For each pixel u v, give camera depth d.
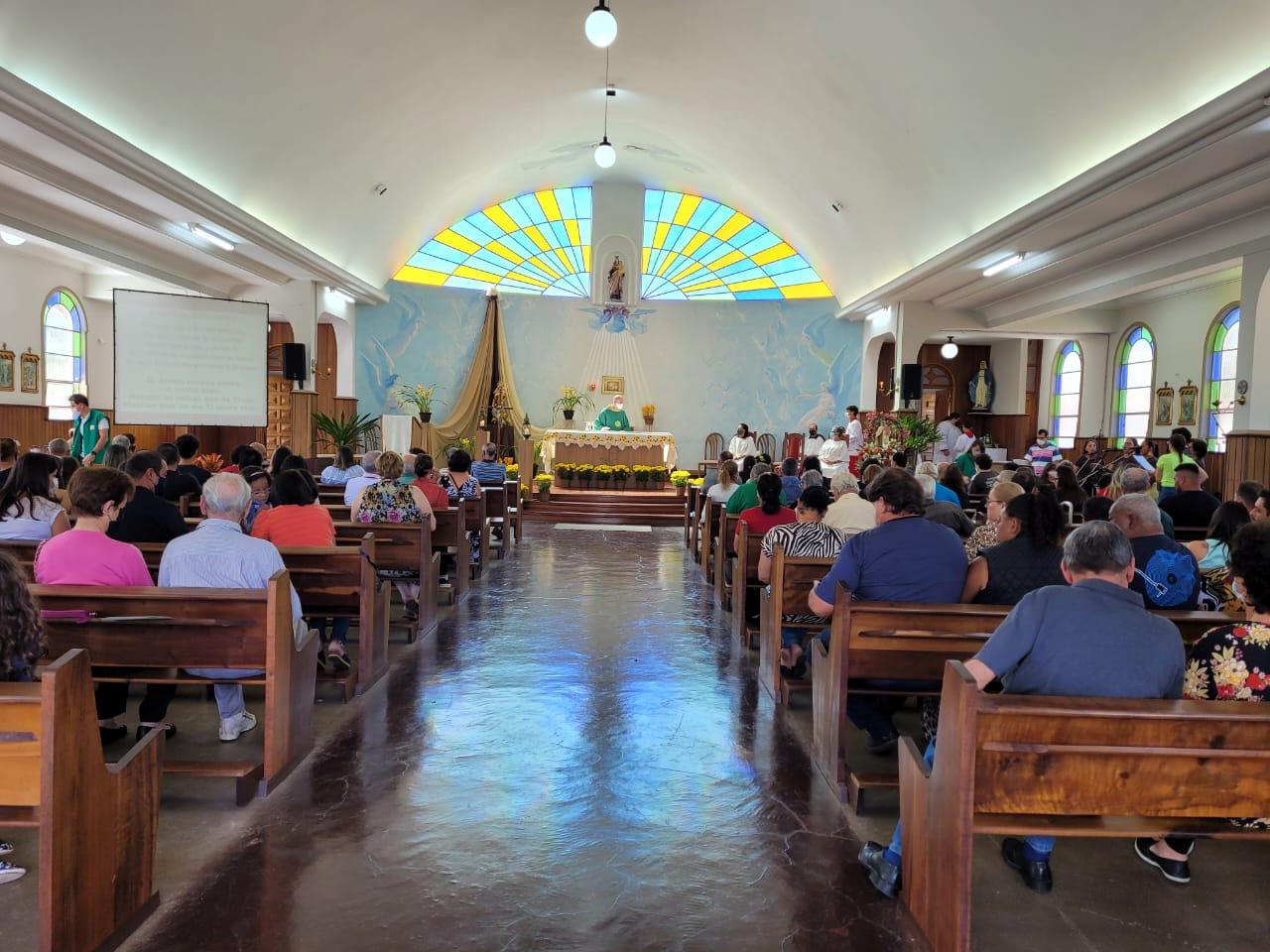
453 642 5.80
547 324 18.16
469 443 17.28
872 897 2.68
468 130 12.77
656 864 2.86
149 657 3.30
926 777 2.46
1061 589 2.47
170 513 4.62
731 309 18.27
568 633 6.14
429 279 17.48
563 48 11.24
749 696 4.76
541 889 2.69
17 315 11.95
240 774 3.19
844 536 4.80
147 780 2.48
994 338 18.62
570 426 17.11
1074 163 8.45
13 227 9.02
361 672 4.60
